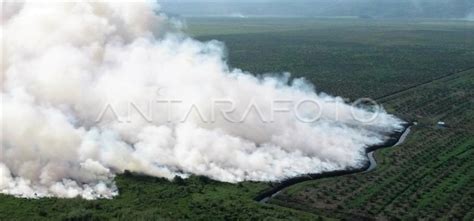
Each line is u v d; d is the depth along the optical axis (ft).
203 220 347.56
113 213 351.67
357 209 369.91
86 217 342.23
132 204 367.04
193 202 371.97
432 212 367.25
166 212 355.36
